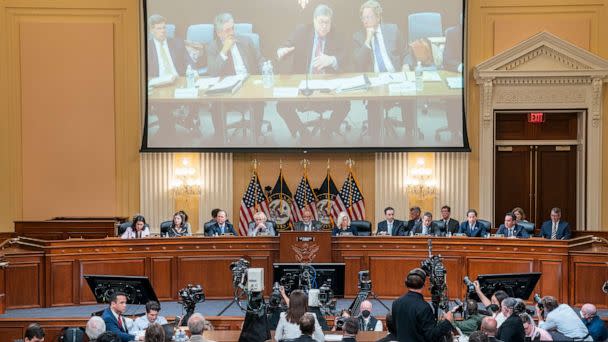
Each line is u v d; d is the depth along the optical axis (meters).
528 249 13.60
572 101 17.39
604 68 17.19
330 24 17.48
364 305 10.16
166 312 12.88
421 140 17.47
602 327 10.49
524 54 17.20
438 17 17.42
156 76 17.53
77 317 11.66
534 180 18.06
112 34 17.61
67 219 16.73
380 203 17.64
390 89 17.47
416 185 17.53
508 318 8.91
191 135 17.56
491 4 17.58
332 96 17.52
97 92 17.64
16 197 17.55
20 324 11.24
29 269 13.31
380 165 17.62
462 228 14.84
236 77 17.56
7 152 17.52
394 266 13.88
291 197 17.67
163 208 17.64
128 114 17.67
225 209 17.69
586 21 17.44
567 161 18.03
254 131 17.56
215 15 17.53
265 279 14.07
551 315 10.22
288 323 8.34
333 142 17.52
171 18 17.53
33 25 17.55
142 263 13.89
